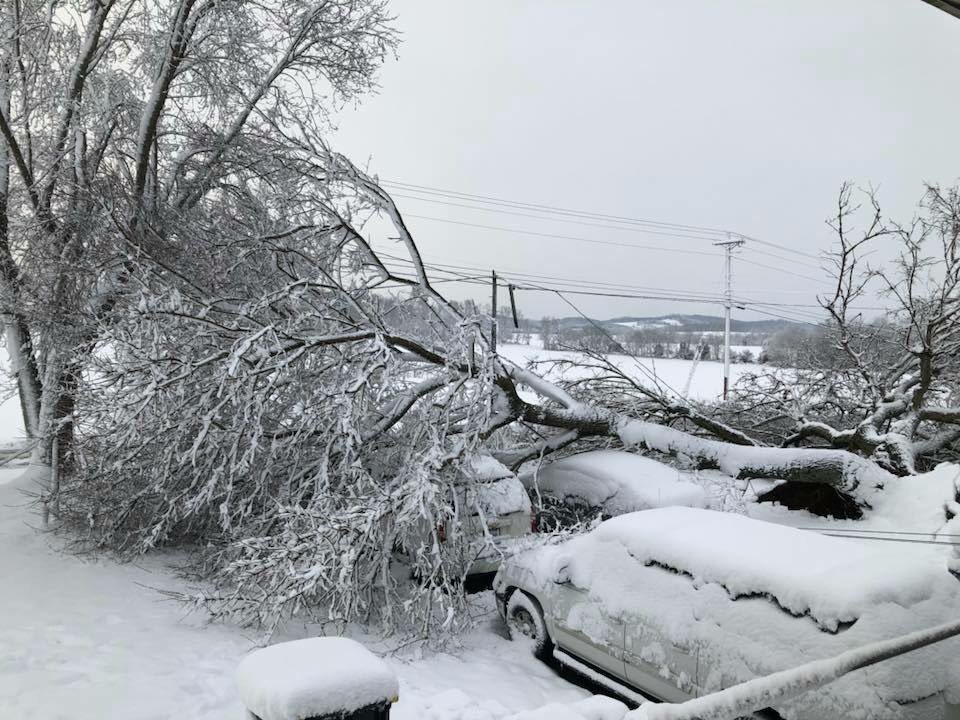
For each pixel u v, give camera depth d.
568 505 10.23
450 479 8.61
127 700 5.20
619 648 5.80
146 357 8.88
